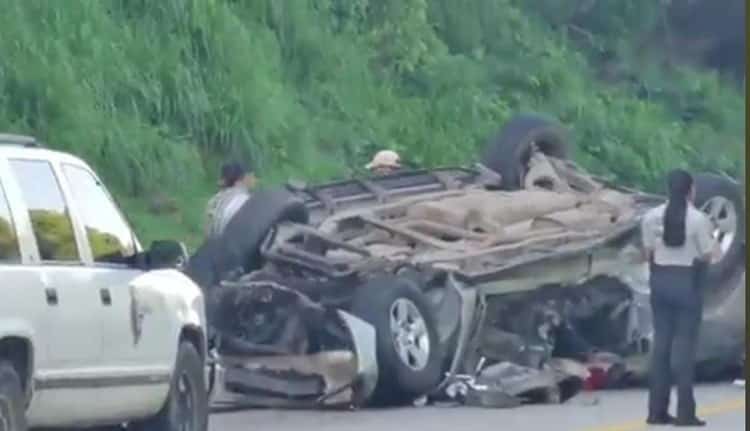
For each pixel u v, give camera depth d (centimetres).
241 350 3416
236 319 3431
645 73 6744
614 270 3753
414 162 5553
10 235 2277
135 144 4775
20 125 4572
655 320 3122
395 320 3416
